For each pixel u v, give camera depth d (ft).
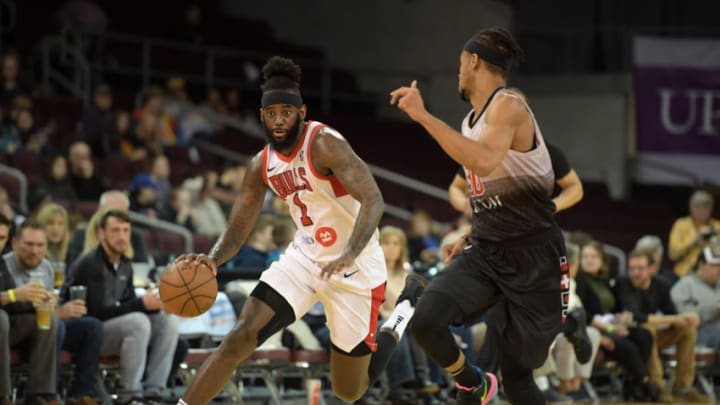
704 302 46.98
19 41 75.56
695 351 46.03
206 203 52.06
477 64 22.44
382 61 83.05
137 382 33.09
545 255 22.52
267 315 21.95
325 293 22.47
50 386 31.01
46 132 57.36
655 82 75.51
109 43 77.61
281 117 21.58
